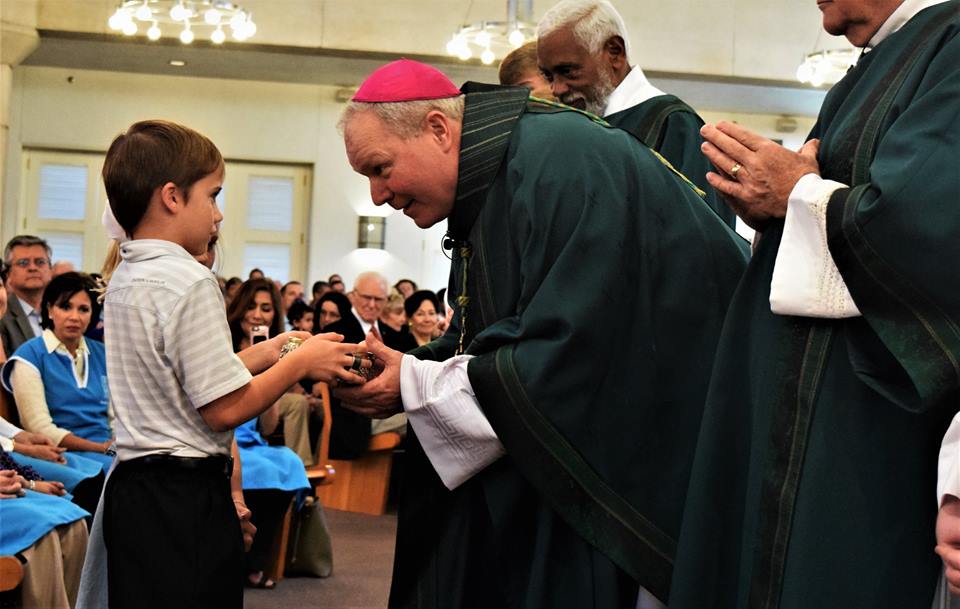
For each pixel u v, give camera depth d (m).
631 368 2.18
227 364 2.13
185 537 2.09
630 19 13.70
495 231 2.28
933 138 1.71
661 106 3.21
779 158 1.89
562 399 2.12
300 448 5.38
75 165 15.48
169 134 2.24
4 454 3.57
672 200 2.28
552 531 2.18
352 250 15.83
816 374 1.85
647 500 2.17
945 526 1.58
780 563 1.83
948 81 1.75
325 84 15.56
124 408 2.14
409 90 2.25
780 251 1.83
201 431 2.16
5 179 15.20
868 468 1.78
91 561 2.23
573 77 3.25
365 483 7.09
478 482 2.28
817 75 12.02
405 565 2.32
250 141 15.73
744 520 1.91
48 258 5.98
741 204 1.93
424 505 2.31
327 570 5.13
